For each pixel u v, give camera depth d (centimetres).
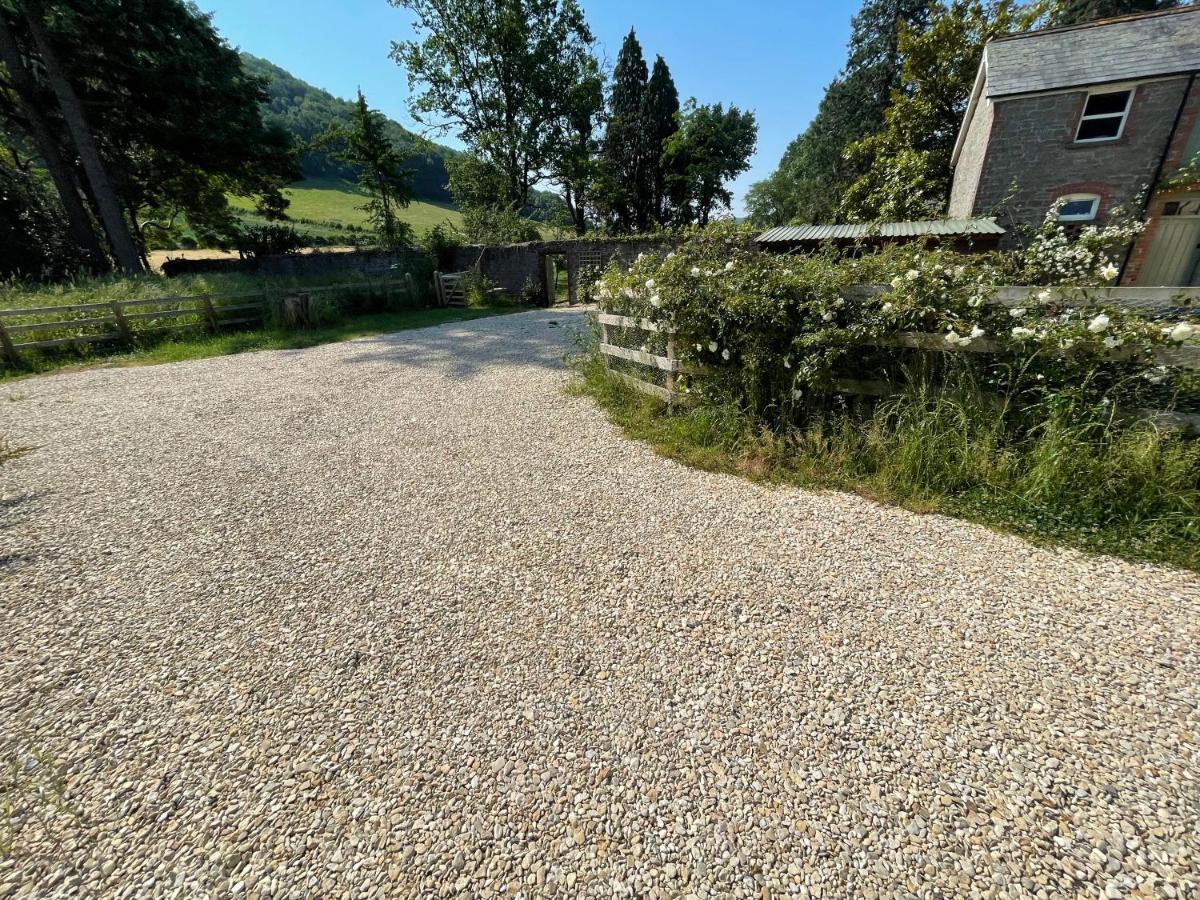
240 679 209
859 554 274
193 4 1655
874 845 140
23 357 812
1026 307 308
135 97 1557
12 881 141
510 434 483
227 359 854
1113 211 749
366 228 3588
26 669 217
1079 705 179
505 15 2239
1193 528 258
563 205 3056
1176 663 194
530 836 148
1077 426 297
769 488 352
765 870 136
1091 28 1098
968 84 1570
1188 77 951
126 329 920
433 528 321
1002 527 287
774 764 165
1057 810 146
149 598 262
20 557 299
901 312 329
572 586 259
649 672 204
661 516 324
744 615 233
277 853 146
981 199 1166
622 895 132
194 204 2138
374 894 135
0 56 1390
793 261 404
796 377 373
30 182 1639
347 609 249
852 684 193
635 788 160
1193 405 278
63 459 441
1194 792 149
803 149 3525
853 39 2452
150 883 140
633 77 3062
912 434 335
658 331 467
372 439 480
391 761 172
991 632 215
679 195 3231
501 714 188
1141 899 125
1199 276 1039
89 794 165
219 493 377
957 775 158
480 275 1697
